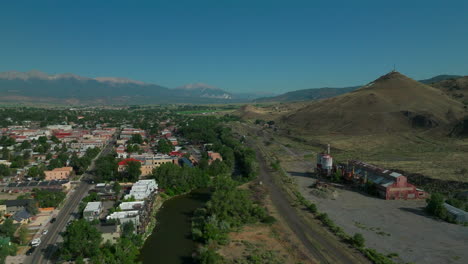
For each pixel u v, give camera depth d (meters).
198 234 119.19
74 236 98.12
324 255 105.19
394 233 122.31
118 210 130.12
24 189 170.50
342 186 189.38
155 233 124.44
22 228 112.94
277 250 108.62
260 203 157.38
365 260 101.81
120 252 99.25
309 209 149.12
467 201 154.38
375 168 188.62
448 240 115.75
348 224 131.38
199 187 186.12
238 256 104.19
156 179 177.88
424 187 181.88
